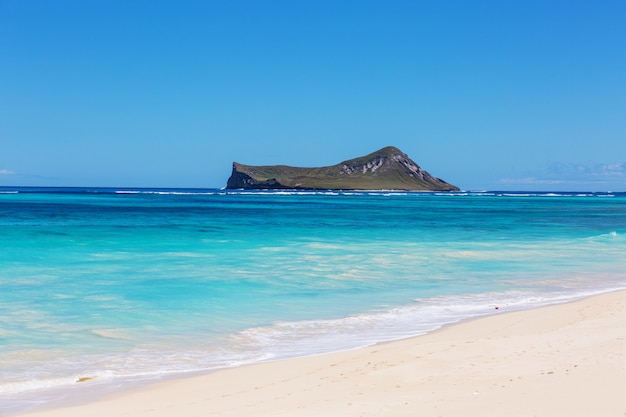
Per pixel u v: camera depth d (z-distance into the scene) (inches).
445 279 865.5
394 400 320.2
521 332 505.4
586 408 286.2
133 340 513.0
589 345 419.8
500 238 1555.1
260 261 1012.5
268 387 366.6
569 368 359.9
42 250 1121.4
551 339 450.0
